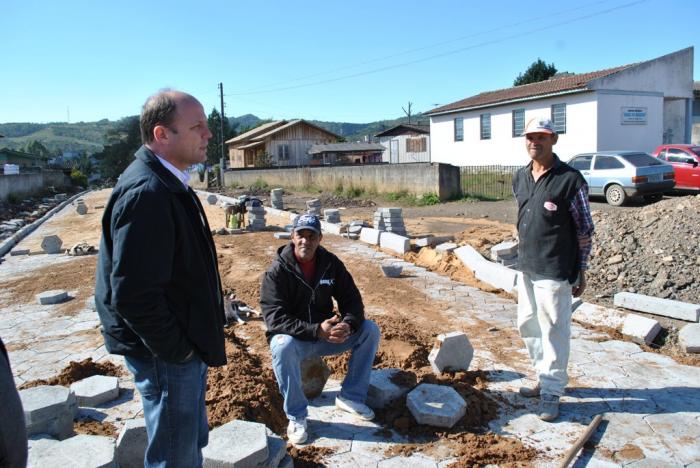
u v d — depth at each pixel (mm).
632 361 5480
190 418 2699
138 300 2336
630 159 17109
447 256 10281
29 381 5324
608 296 7859
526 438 4121
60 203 32094
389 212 13117
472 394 4691
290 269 4273
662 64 27062
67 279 10242
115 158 76312
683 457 3834
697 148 18781
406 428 4250
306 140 52062
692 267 8078
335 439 4148
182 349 2527
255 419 4375
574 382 5039
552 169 4289
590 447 3979
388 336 6156
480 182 23281
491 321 6953
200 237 2678
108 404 4793
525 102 28734
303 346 4258
